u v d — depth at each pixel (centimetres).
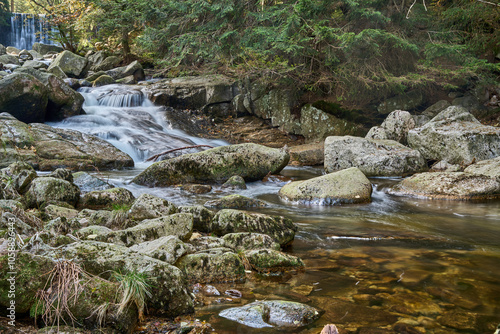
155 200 511
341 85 1415
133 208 508
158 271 277
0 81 1068
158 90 1580
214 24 1320
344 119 1438
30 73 1220
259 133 1538
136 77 1881
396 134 1200
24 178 571
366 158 1015
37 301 236
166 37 1392
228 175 892
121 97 1527
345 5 1244
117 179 860
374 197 802
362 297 312
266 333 254
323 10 1198
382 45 1292
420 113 1459
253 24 1304
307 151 1245
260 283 341
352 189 750
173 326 259
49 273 245
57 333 225
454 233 532
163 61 1418
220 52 1344
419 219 617
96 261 275
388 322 270
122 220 475
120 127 1291
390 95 1509
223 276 345
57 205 538
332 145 1057
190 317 273
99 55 2152
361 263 399
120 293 252
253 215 480
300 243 477
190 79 1689
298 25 1113
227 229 473
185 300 278
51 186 556
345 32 1175
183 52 1315
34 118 1147
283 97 1551
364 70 1312
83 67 1894
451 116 1088
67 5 2128
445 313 284
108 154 996
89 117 1286
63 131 1035
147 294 266
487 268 384
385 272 371
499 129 1002
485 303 302
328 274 365
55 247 299
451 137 1001
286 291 324
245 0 1279
